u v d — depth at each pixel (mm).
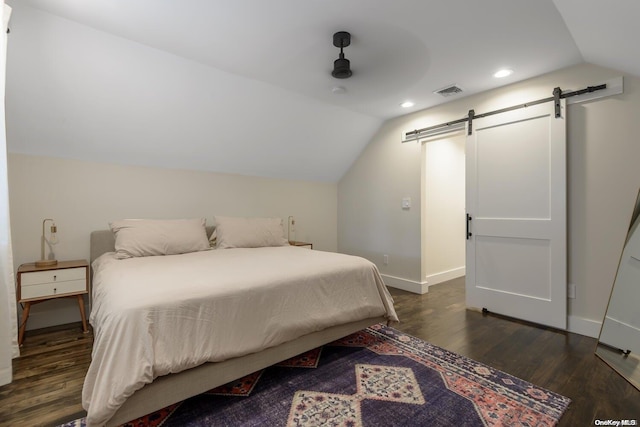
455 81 2900
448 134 3477
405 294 3781
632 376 1844
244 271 2043
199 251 3016
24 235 2639
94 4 1871
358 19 1976
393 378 1857
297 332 1877
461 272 4875
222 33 2158
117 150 3010
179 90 2768
